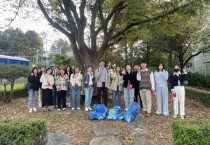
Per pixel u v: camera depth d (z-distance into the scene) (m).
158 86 10.62
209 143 4.68
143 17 13.06
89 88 11.22
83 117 9.84
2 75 13.53
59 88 11.34
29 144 5.19
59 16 14.10
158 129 8.20
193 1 11.27
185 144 4.74
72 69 11.99
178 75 10.13
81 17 13.01
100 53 13.69
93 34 13.58
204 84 23.86
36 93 11.73
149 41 23.52
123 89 11.37
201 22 22.03
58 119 9.44
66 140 6.72
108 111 9.55
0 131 5.14
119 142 6.76
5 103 13.91
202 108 12.77
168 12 12.14
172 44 23.55
